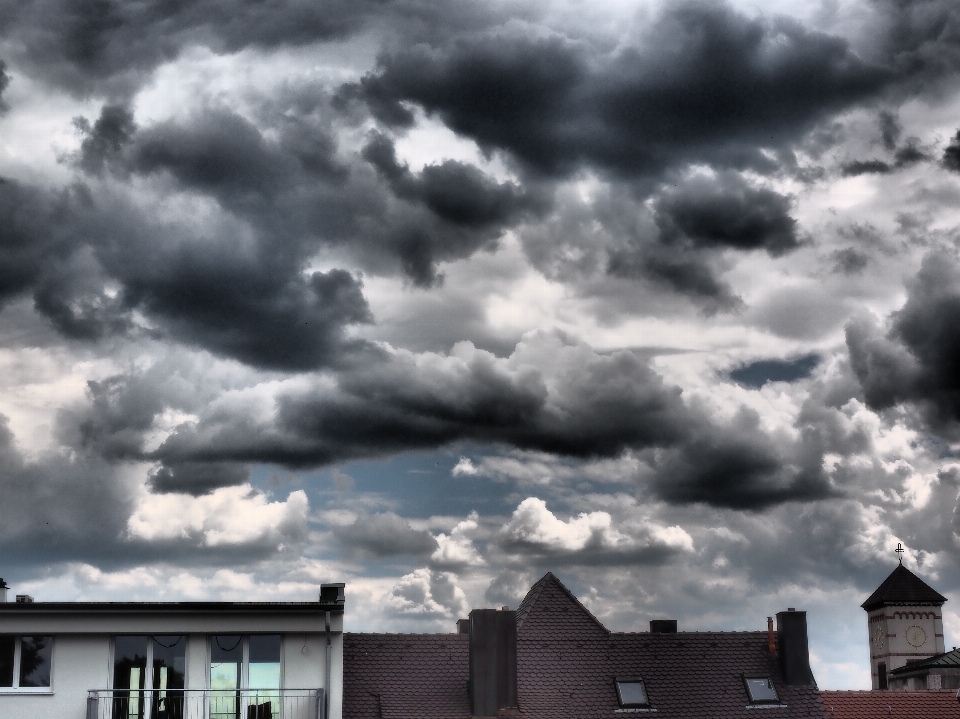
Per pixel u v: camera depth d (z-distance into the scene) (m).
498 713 43.97
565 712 45.41
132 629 40.41
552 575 50.88
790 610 48.84
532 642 48.12
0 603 39.78
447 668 45.97
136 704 39.75
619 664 47.81
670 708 46.34
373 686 44.69
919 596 128.75
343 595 41.88
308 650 41.06
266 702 40.28
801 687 47.91
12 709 39.50
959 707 51.69
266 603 40.94
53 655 40.12
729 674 48.03
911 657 127.44
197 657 40.59
